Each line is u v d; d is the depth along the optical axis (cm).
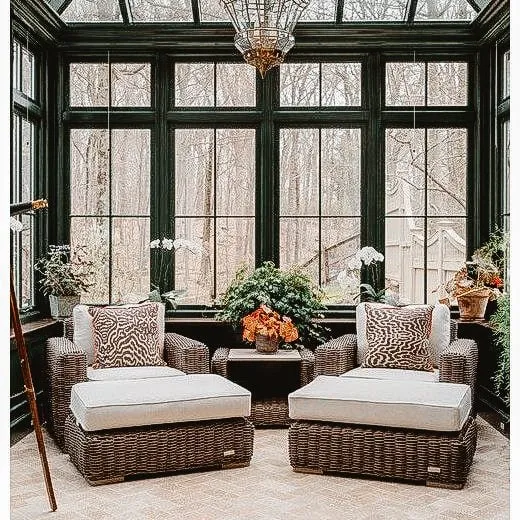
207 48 678
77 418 459
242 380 642
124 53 682
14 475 457
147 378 525
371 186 679
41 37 643
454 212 686
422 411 436
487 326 609
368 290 659
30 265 655
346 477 455
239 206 690
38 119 666
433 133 686
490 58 666
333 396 458
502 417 597
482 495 418
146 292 689
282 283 637
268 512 389
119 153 688
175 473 464
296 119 680
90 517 380
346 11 666
